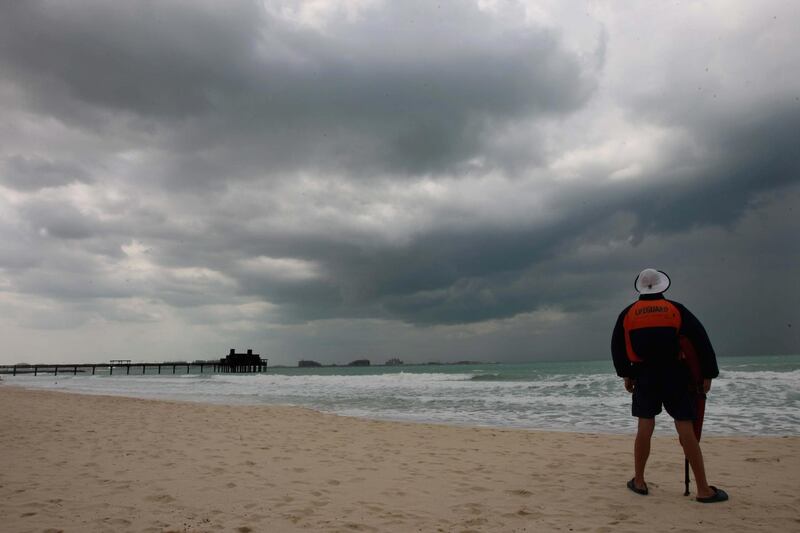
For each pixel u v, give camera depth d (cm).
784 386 1716
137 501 451
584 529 373
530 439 826
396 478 550
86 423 994
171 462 627
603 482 508
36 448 716
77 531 369
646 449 457
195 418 1104
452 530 378
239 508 433
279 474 567
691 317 429
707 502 425
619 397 1652
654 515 398
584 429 1018
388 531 377
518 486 506
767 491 459
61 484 509
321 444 777
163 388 2716
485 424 1116
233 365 8412
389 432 911
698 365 433
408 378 3366
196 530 376
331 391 2278
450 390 2178
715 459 616
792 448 684
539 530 374
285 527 385
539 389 2039
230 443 775
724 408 1254
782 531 357
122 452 690
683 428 431
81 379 4597
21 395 1808
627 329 455
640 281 465
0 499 452
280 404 1641
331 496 475
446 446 764
